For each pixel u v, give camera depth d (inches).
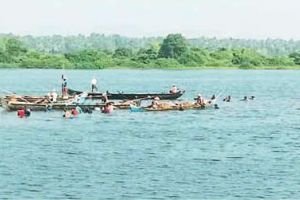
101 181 6692.9
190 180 6756.9
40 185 6520.7
